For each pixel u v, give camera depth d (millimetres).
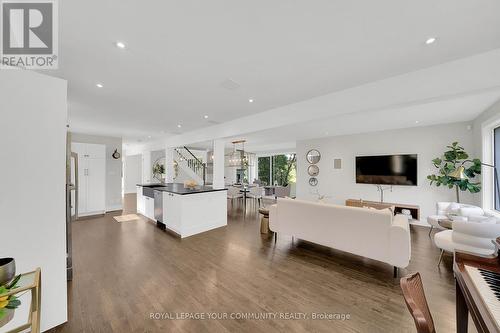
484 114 3779
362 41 1924
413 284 1031
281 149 9609
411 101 2463
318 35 1847
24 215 1612
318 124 4914
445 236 2846
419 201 5094
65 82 1812
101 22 1657
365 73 2523
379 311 1914
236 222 5156
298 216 3354
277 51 2094
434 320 1806
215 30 1778
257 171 10781
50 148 1729
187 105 3742
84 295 2137
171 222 4363
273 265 2824
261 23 1695
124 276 2525
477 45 1951
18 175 1591
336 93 3094
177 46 2002
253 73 2545
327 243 3023
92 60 2230
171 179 7289
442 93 2268
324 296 2139
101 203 6113
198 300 2068
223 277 2508
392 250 2486
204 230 4395
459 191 4590
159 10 1540
